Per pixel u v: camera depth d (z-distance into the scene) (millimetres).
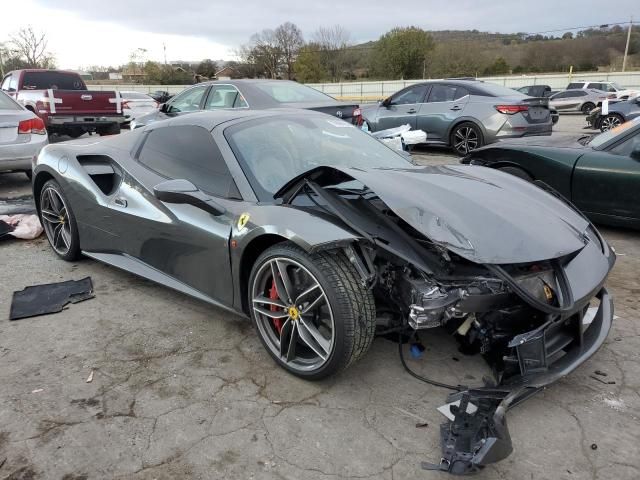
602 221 4793
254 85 7504
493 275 2279
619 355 2822
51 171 4023
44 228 4355
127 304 3445
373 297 2492
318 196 2664
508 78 40125
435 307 2244
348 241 2316
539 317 2393
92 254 3916
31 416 2326
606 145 4801
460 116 9398
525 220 2520
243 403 2424
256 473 2012
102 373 2662
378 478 1983
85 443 2166
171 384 2570
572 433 2217
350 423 2285
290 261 2455
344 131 3654
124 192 3469
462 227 2336
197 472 2018
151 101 19547
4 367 2713
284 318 2635
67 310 3359
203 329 3111
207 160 3121
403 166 3355
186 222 2986
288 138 3285
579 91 26031
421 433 2217
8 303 3469
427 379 2590
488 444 1859
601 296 2896
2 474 2004
